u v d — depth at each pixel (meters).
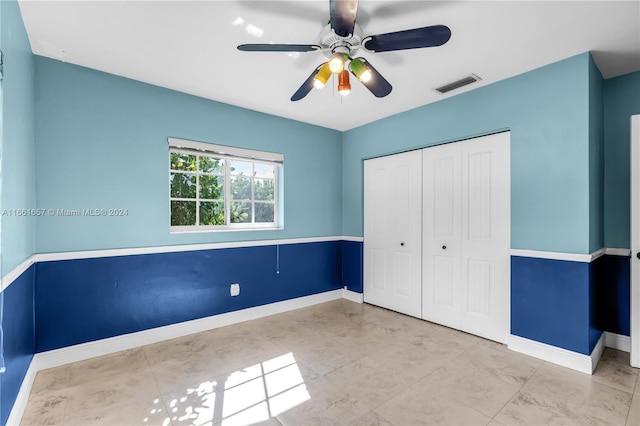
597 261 2.46
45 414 1.76
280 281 3.64
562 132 2.36
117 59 2.34
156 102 2.79
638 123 2.31
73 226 2.41
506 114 2.66
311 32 2.00
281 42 2.11
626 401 1.87
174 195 3.07
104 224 2.54
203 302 3.05
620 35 2.02
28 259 2.04
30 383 2.03
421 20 1.86
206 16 1.84
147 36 2.04
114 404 1.86
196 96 3.01
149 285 2.74
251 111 3.40
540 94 2.47
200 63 2.40
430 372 2.22
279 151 3.64
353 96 3.03
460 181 3.02
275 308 3.57
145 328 2.71
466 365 2.33
